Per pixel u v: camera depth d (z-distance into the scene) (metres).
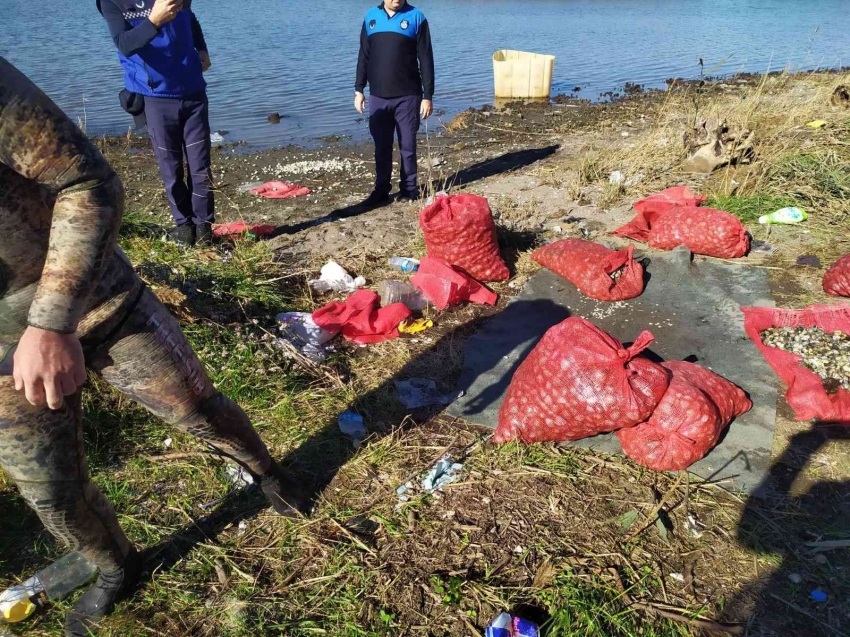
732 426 3.20
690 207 5.02
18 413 1.80
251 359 3.69
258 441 2.51
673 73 14.56
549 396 3.00
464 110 11.70
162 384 2.06
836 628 2.24
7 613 2.31
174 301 3.90
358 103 6.47
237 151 9.22
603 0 31.19
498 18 23.67
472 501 2.82
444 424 3.31
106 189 1.59
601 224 5.64
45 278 1.57
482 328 4.16
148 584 2.47
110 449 3.13
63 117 1.51
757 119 7.68
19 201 1.62
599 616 2.29
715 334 3.95
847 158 6.23
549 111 11.28
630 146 7.79
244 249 5.03
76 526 2.07
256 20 21.55
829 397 3.32
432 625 2.30
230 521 2.76
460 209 4.52
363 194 7.08
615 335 4.01
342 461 3.06
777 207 5.55
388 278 4.85
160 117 4.80
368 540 2.65
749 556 2.53
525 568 2.51
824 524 2.66
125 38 4.46
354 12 23.75
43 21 19.83
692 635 2.24
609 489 2.86
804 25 21.73
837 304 4.11
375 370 3.76
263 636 2.27
